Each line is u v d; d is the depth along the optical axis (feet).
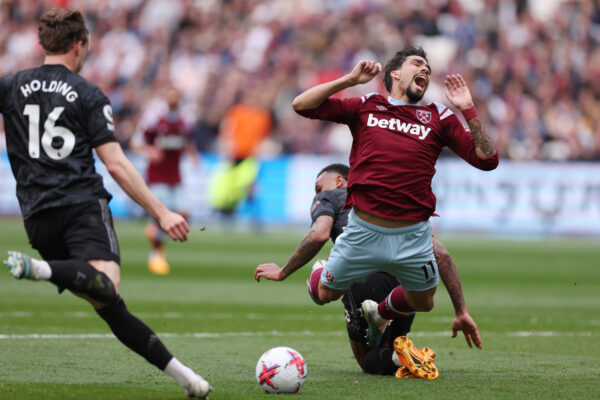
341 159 248.73
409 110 55.93
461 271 156.87
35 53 310.45
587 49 286.87
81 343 71.31
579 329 88.69
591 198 235.61
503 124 266.57
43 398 46.34
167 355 44.80
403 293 56.44
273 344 74.49
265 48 291.99
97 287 42.88
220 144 269.03
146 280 134.21
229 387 52.42
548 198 237.86
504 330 87.35
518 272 156.25
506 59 280.51
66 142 45.62
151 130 154.92
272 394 49.75
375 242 54.80
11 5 315.17
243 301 111.24
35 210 45.16
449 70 279.69
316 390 51.49
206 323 88.69
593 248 210.38
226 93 282.15
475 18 289.74
